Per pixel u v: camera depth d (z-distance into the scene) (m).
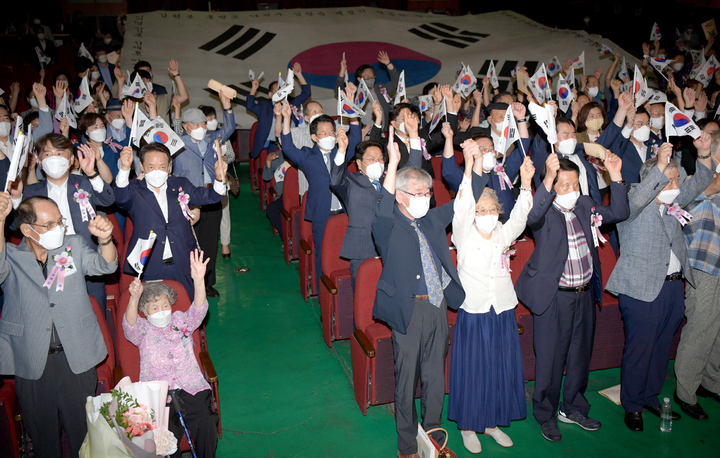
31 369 2.66
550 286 3.14
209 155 4.85
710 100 7.18
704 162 3.35
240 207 7.24
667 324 3.45
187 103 8.77
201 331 3.33
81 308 2.74
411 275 2.89
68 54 11.37
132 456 2.46
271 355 4.13
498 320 3.11
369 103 6.87
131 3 14.92
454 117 4.79
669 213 3.28
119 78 6.41
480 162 2.88
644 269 3.31
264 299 4.95
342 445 3.25
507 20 10.64
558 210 3.17
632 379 3.46
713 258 3.46
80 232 3.33
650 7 13.73
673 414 3.58
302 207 4.79
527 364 3.69
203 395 2.97
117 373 2.94
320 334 4.43
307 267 4.72
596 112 4.41
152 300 2.88
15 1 13.20
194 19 9.79
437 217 3.00
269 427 3.39
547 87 5.10
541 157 4.15
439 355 3.02
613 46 10.20
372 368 3.32
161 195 3.66
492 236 3.08
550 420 3.38
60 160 3.19
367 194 3.76
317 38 10.13
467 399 3.16
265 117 6.21
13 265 2.63
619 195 3.18
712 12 12.88
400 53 10.09
